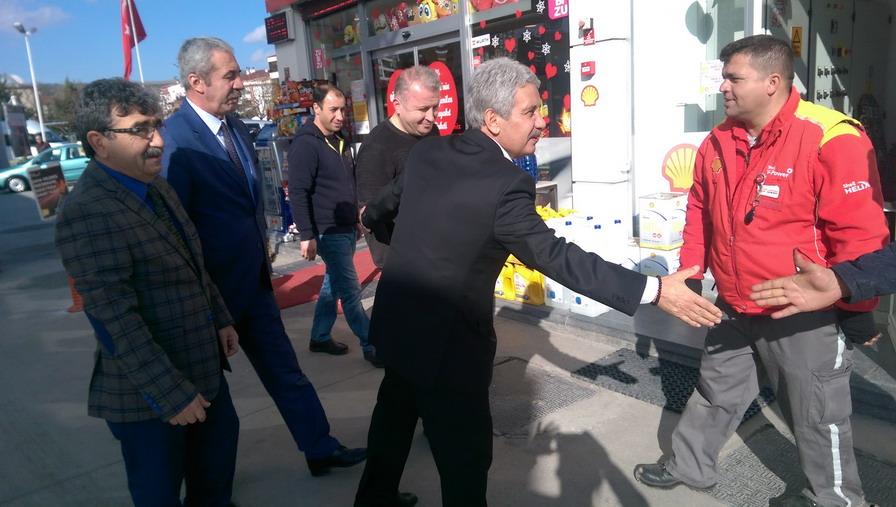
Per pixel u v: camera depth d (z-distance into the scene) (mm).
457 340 1962
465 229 1883
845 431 2148
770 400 3211
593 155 5562
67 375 4562
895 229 5086
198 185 2592
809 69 5871
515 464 2869
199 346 2174
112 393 2006
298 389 2857
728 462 2740
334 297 4359
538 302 4727
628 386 3498
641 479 2648
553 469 2811
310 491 2820
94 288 1852
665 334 3912
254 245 2758
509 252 1974
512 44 6297
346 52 8586
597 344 4133
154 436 2078
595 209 5664
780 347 2164
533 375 3760
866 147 1925
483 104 1964
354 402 3664
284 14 9164
